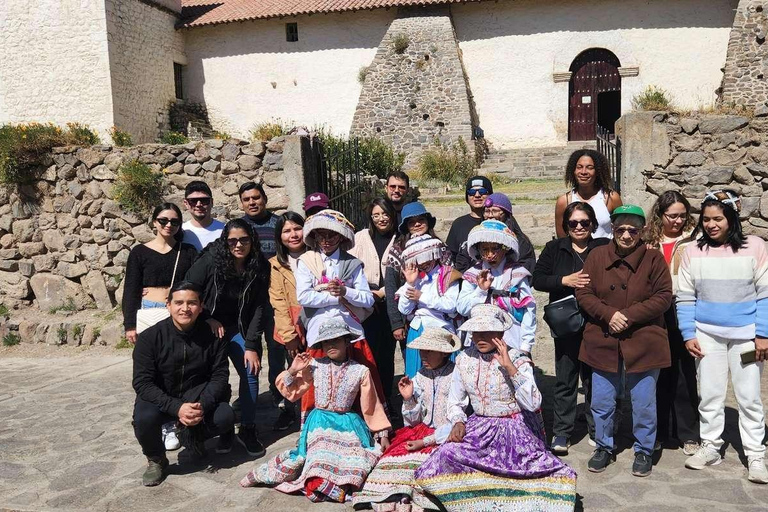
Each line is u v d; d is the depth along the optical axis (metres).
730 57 16.00
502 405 3.41
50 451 4.52
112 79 16.58
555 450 4.13
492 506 3.24
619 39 17.58
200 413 3.91
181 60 20.03
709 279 3.79
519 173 15.52
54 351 7.75
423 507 3.40
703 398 3.86
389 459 3.63
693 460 3.86
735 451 4.10
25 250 8.34
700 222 3.92
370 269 4.69
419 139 17.97
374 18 18.88
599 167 4.55
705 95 17.09
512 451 3.33
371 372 4.17
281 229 4.46
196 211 5.17
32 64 16.88
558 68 18.06
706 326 3.81
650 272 3.77
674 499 3.46
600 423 3.89
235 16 19.23
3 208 8.34
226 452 4.36
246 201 5.19
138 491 3.81
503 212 4.25
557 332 3.99
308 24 19.30
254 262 4.42
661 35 17.28
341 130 19.34
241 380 4.40
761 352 3.65
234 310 4.52
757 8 15.73
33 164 8.12
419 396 3.79
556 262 4.24
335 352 3.87
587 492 3.59
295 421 4.87
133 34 17.58
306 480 3.59
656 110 6.32
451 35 18.03
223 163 7.43
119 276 7.98
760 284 3.70
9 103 17.08
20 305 8.42
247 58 19.88
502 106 18.50
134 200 7.71
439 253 4.08
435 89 17.97
